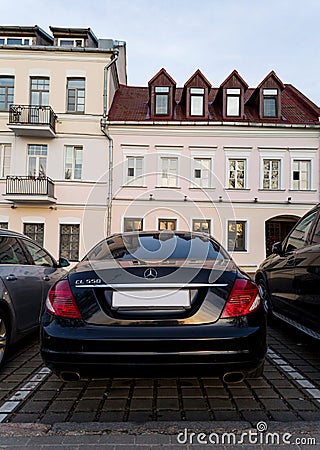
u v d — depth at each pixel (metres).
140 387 3.24
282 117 19.44
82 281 2.72
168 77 18.98
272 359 4.14
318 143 18.33
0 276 3.85
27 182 17.16
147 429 2.45
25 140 17.98
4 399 3.01
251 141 18.31
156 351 2.48
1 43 20.14
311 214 4.55
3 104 18.38
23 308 4.27
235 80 19.09
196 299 2.64
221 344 2.51
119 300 2.62
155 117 18.86
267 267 5.68
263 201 18.16
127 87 23.16
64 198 17.89
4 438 2.35
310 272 3.89
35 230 17.94
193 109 18.91
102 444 2.28
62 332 2.58
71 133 18.11
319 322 3.67
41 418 2.66
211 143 18.27
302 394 3.11
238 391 3.16
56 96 18.22
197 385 3.29
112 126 18.12
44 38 21.05
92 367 2.51
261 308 2.76
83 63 18.33
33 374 3.64
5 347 3.82
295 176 18.47
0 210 17.81
